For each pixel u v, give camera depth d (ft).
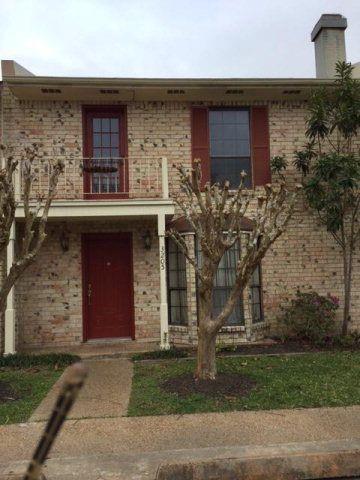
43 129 31.27
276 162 31.60
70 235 31.24
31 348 29.53
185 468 12.01
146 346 29.07
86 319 31.01
